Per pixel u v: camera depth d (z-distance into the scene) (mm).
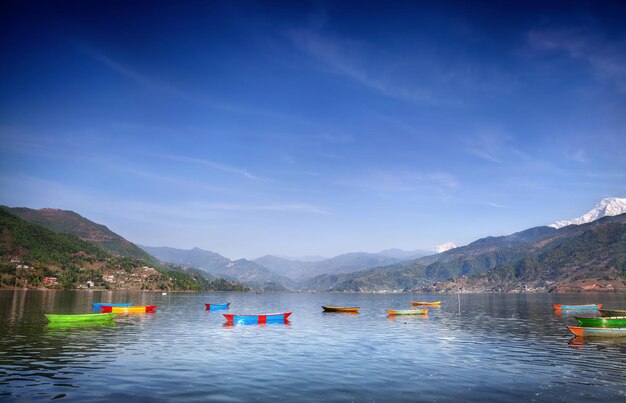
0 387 30188
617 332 58938
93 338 55438
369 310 137625
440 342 55125
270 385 31875
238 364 39562
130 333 61906
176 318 91000
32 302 143500
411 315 108000
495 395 29797
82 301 159125
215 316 97438
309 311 131250
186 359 41719
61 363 38844
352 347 50562
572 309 130625
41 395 28438
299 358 42906
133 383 31906
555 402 28234
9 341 51781
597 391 30766
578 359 42469
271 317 84562
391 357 43750
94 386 30891
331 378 34219
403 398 29000
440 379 34094
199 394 29297
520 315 107562
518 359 42594
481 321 88562
